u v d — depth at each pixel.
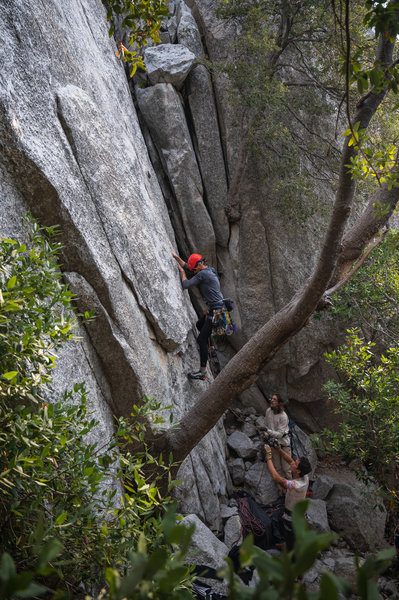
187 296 7.15
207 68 7.89
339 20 2.41
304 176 7.60
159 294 5.36
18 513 2.07
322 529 6.68
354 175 3.29
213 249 7.93
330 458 8.17
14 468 1.94
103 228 4.43
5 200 3.43
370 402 5.52
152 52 7.43
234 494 5.98
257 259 7.96
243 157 7.56
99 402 4.29
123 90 6.52
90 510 2.32
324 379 8.28
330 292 4.81
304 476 5.65
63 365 3.69
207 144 7.88
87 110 4.49
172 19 7.89
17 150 3.43
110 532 2.37
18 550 2.16
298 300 4.57
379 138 7.18
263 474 7.05
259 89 6.88
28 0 3.88
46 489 2.28
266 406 8.27
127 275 4.70
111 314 4.38
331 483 7.37
